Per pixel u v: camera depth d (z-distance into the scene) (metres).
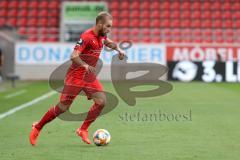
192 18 111.56
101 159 28.17
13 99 62.25
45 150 30.72
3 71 94.81
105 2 107.56
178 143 33.22
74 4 105.19
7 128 40.00
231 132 37.91
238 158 28.58
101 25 30.94
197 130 38.72
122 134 36.78
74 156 28.94
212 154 29.67
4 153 29.84
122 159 28.25
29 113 49.53
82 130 32.47
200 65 92.81
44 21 110.19
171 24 110.38
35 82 89.38
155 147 31.81
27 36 105.56
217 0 114.00
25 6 112.38
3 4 112.56
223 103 58.59
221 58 93.44
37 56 94.88
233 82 91.94
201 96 66.44
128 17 111.25
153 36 107.81
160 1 114.00
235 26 110.31
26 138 35.22
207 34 108.31
